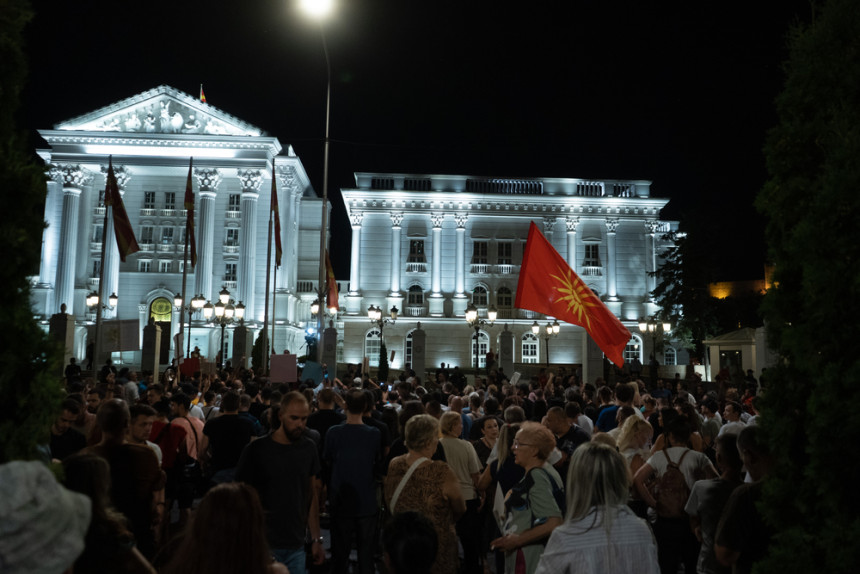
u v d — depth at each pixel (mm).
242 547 3463
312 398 13547
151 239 60219
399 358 54406
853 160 3846
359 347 54531
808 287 3873
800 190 4219
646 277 56844
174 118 59625
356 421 8375
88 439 9344
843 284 3758
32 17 4203
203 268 57562
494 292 55875
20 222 3916
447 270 55812
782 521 4051
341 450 8156
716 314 57781
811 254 3912
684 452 7668
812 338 3883
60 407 3963
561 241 56688
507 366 42156
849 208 3795
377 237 55594
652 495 7625
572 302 14203
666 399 13945
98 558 4402
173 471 9664
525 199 56156
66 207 57500
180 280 59719
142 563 4535
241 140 58844
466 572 8742
